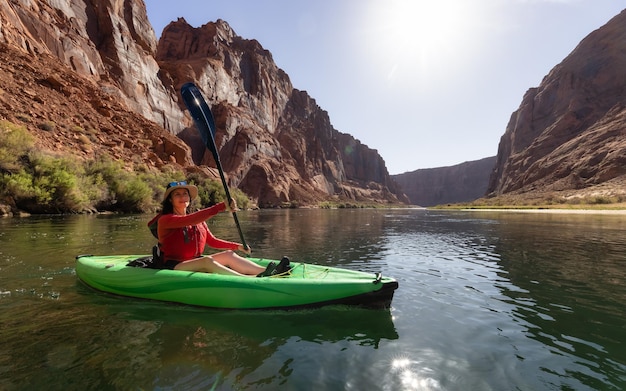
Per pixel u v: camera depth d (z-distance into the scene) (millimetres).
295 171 96562
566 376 2418
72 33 40062
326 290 3689
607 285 5172
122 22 50094
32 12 35438
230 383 2221
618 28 91688
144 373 2328
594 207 44500
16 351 2641
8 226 11258
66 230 10680
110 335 2975
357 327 3287
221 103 75312
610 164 60938
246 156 73375
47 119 25375
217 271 3916
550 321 3582
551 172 77812
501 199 79188
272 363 2518
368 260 7219
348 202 108812
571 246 9695
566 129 87938
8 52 29547
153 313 3545
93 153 25641
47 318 3361
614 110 78188
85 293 4188
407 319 3562
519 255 8078
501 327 3381
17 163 16562
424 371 2461
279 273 4039
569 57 101625
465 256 7898
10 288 4379
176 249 4090
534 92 110688
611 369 2533
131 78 47250
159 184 27656
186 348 2740
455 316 3695
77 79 35562
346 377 2348
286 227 16172
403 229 16328
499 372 2463
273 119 107812
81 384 2176
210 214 3891
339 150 151875
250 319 3420
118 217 17391
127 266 4242
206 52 83750
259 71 100812
